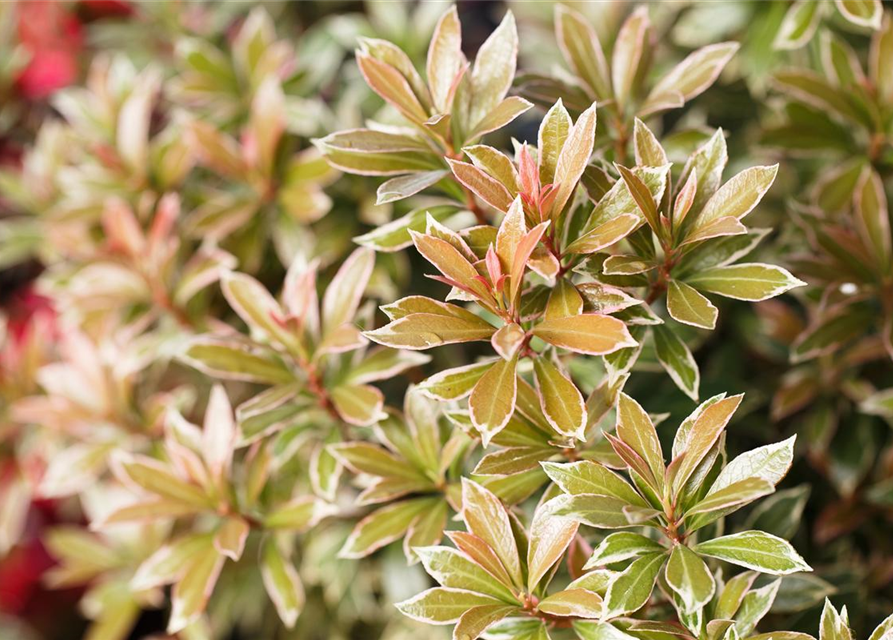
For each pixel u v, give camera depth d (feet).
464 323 1.85
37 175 2.71
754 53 2.45
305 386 2.12
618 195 1.86
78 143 2.69
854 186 2.27
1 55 2.97
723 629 1.81
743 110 2.60
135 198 2.51
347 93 2.60
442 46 1.96
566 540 1.82
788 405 2.31
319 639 2.58
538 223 1.83
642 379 2.20
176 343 2.41
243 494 2.28
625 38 2.12
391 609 2.46
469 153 1.86
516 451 1.90
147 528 2.49
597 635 1.84
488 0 3.35
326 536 2.36
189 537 2.13
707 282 1.90
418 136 1.99
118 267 2.43
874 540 2.29
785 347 2.38
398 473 2.04
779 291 1.85
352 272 2.12
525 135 2.71
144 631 2.97
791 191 2.48
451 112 1.97
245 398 2.59
